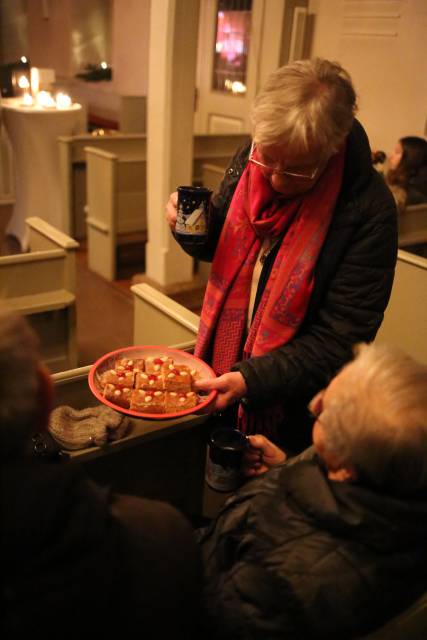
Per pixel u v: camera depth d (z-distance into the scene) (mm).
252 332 1453
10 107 4605
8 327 657
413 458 807
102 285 4348
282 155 1143
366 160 1289
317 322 1408
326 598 821
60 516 601
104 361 1396
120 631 650
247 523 956
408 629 889
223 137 5152
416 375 845
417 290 2523
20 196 4926
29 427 637
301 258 1319
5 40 8320
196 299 4035
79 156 4848
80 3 7234
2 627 581
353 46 4820
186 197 1356
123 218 4594
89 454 1299
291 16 5070
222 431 1299
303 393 1356
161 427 1397
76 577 599
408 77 4492
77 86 7680
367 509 821
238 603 886
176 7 3367
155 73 3582
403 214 3434
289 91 1104
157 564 695
